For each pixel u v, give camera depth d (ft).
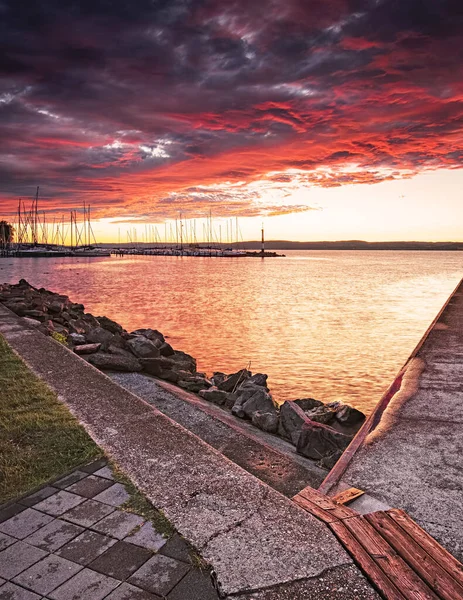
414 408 16.56
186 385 30.94
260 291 147.23
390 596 7.76
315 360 51.47
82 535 9.84
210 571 8.63
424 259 601.21
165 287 161.27
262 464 16.96
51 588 8.31
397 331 72.49
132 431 15.40
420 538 9.20
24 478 12.36
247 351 56.44
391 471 12.10
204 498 11.11
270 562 8.76
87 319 57.62
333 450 18.33
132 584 8.39
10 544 9.60
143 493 11.39
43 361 25.32
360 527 9.64
